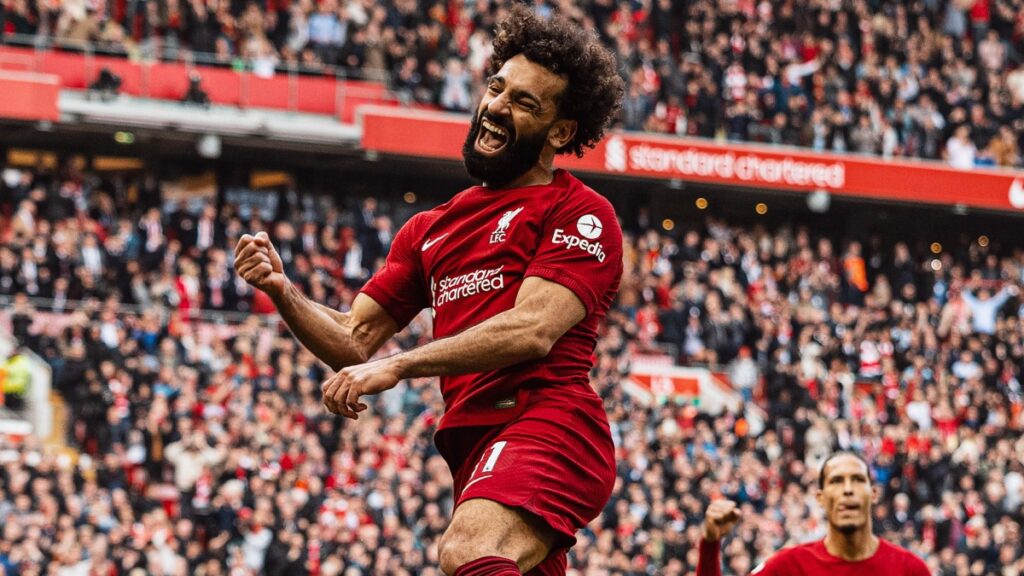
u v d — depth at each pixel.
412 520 28.73
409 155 44.84
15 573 24.41
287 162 46.22
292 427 30.83
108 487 28.31
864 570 11.43
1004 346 43.78
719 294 42.19
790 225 51.09
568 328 6.53
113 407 30.25
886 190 48.22
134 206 41.00
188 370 31.52
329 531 27.53
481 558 6.14
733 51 48.28
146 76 42.88
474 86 45.44
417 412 32.69
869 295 45.94
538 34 6.75
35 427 30.70
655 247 43.81
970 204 49.00
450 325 6.76
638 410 34.75
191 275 36.12
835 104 48.56
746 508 30.84
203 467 28.36
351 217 42.09
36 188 39.47
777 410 38.09
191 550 26.81
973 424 40.16
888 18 50.09
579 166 45.62
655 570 29.62
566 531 6.39
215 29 43.72
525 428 6.52
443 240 6.85
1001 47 51.09
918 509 36.03
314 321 6.97
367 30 45.25
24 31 41.84
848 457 11.58
